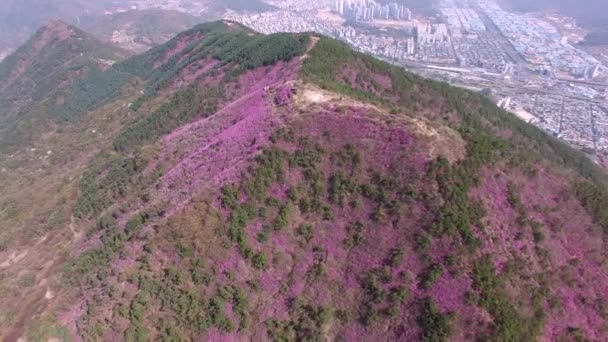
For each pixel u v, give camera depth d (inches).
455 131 2662.4
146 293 2187.5
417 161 2412.6
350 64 4074.8
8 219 3521.2
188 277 2245.3
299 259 2320.4
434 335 1952.5
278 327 2166.6
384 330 2068.2
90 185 3533.5
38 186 4057.6
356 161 2512.3
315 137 2645.2
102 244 2625.5
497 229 2255.2
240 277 2262.6
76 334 2166.6
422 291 2089.1
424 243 2178.9
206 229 2348.7
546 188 2586.1
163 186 2878.9
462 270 2085.4
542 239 2290.8
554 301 2118.6
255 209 2410.2
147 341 2096.5
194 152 3127.5
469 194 2319.1
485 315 1979.6
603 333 2114.9
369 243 2283.5
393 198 2354.8
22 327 2329.0
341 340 2118.6
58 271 2689.5
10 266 2925.7
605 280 2285.9
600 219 2513.5
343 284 2237.9
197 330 2146.9
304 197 2472.9
